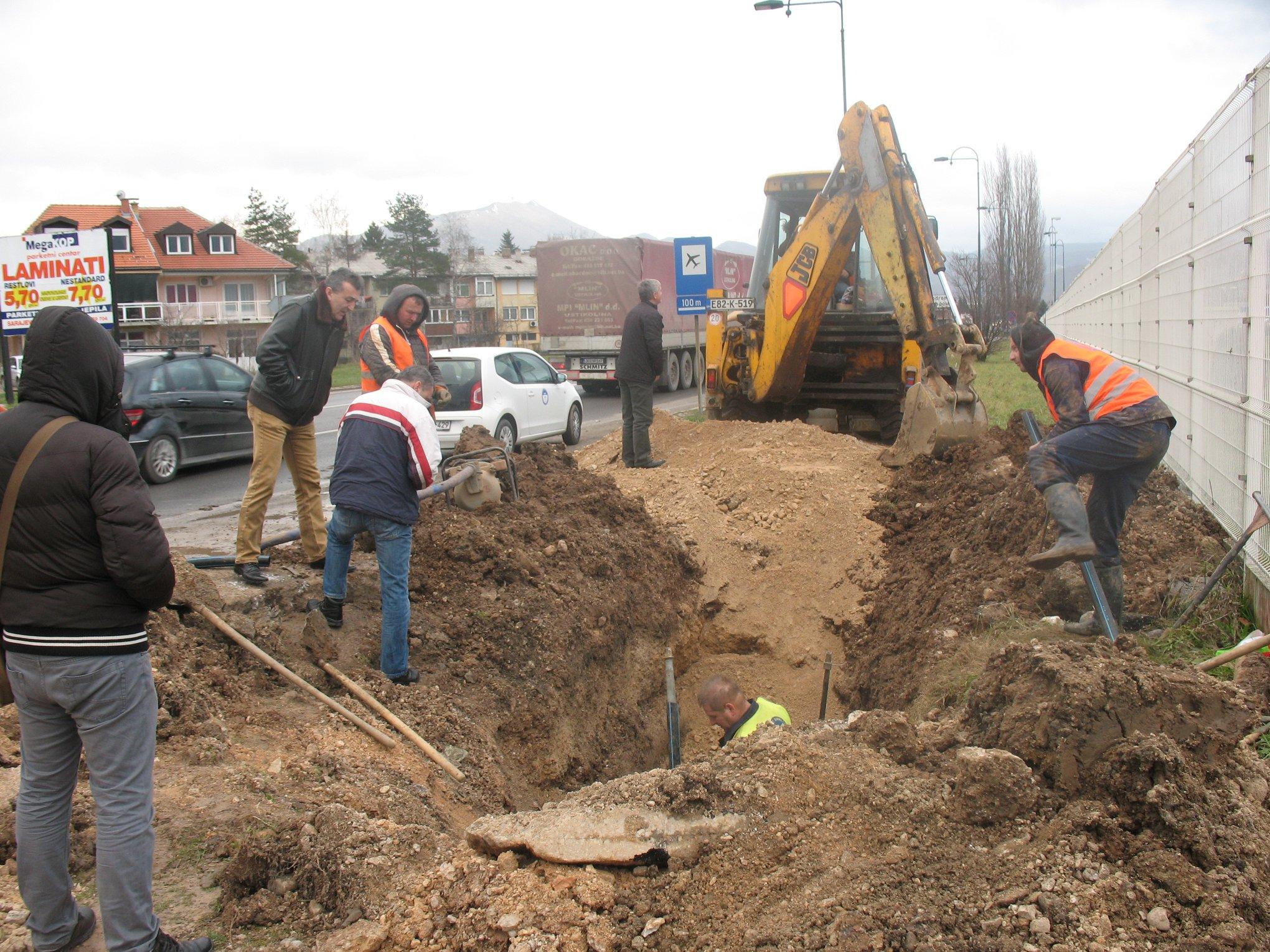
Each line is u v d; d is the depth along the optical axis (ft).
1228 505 21.45
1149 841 10.07
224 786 13.23
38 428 9.26
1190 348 26.25
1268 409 18.26
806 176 41.11
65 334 9.44
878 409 40.42
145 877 9.71
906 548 28.17
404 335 24.32
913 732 12.39
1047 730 11.30
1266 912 9.43
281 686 17.13
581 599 22.94
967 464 29.58
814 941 9.43
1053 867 9.95
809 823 11.05
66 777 9.80
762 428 35.78
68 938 9.98
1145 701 11.21
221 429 45.65
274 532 31.37
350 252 219.20
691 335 91.71
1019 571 21.17
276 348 19.85
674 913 10.15
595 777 21.17
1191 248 26.48
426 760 16.42
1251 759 11.96
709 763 12.13
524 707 19.76
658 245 82.89
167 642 15.93
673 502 30.86
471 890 10.51
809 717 24.88
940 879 10.12
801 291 34.53
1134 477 17.43
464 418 43.47
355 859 11.16
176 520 33.86
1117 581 18.24
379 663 19.04
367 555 24.03
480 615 21.13
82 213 173.78
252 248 186.60
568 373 82.28
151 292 174.91
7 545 9.16
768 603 27.50
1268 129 18.56
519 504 26.07
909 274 31.50
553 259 80.79
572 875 10.64
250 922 10.59
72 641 9.25
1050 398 17.81
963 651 18.88
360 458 17.75
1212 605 18.63
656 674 24.88
